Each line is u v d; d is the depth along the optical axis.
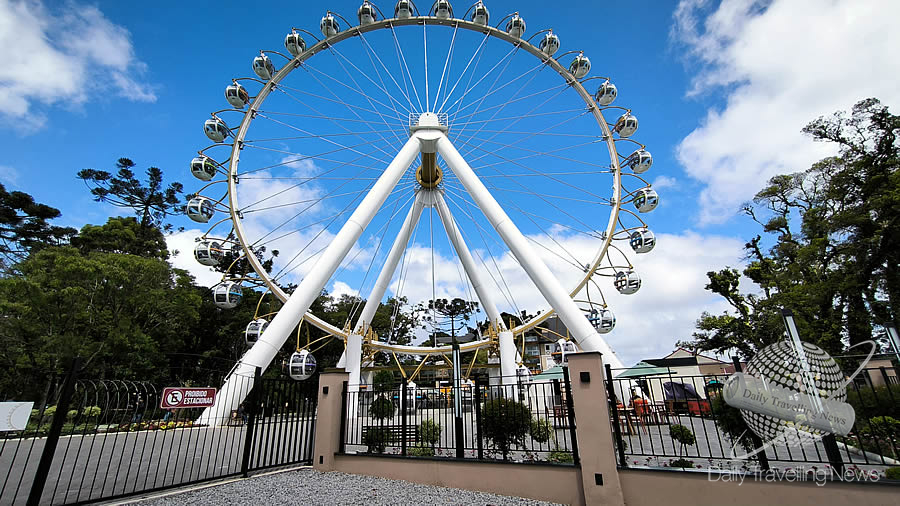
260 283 21.73
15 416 6.18
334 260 19.14
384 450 10.60
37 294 28.61
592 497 6.95
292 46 22.44
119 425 7.87
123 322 31.44
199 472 8.83
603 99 23.11
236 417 15.99
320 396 10.56
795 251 32.94
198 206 20.09
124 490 7.31
